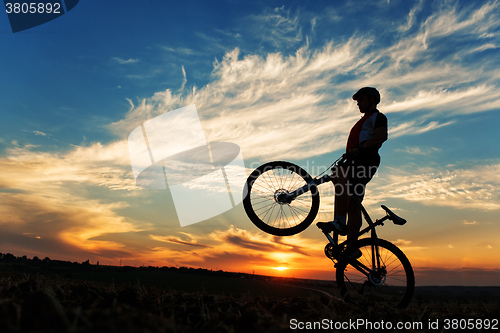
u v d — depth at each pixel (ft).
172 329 6.39
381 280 12.25
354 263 12.42
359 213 13.28
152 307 9.33
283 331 7.50
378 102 13.55
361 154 12.73
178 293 12.40
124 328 5.54
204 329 7.98
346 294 11.98
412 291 11.86
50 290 9.05
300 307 11.39
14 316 6.26
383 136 12.39
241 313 9.48
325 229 12.48
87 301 8.95
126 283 13.37
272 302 12.24
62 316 6.20
